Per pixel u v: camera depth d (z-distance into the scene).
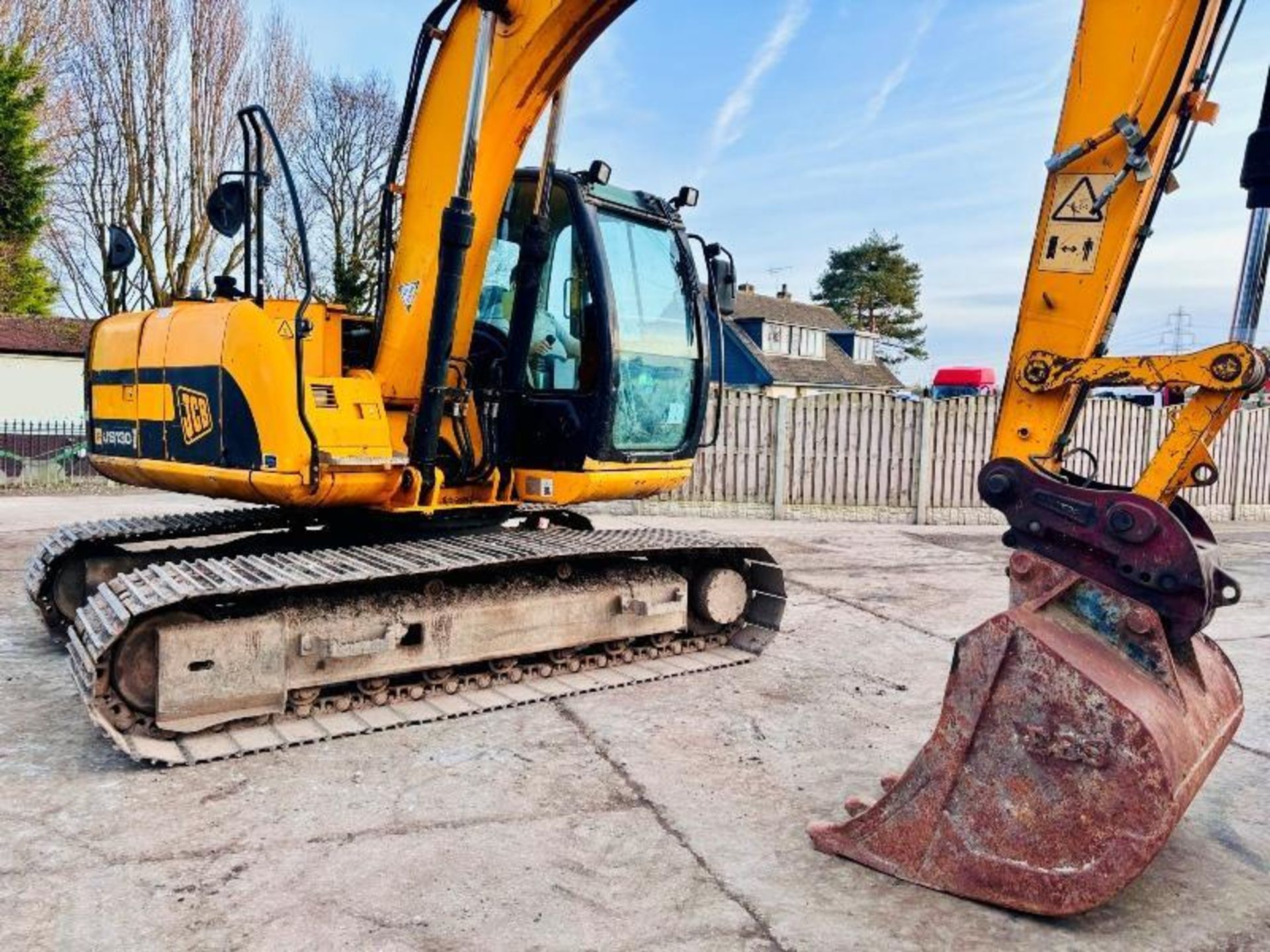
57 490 14.33
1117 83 3.03
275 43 23.34
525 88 4.60
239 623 4.10
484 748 4.16
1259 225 2.88
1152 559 2.84
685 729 4.46
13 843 3.20
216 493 5.02
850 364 39.69
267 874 3.03
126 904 2.83
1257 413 15.01
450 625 4.67
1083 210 3.10
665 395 5.50
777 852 3.27
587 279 4.98
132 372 5.43
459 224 4.51
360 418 4.64
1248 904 3.02
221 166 22.45
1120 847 2.70
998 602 7.51
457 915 2.82
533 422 5.18
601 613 5.21
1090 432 13.74
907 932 2.79
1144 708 2.74
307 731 4.20
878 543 10.89
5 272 23.44
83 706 4.57
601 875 3.08
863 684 5.24
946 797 3.02
